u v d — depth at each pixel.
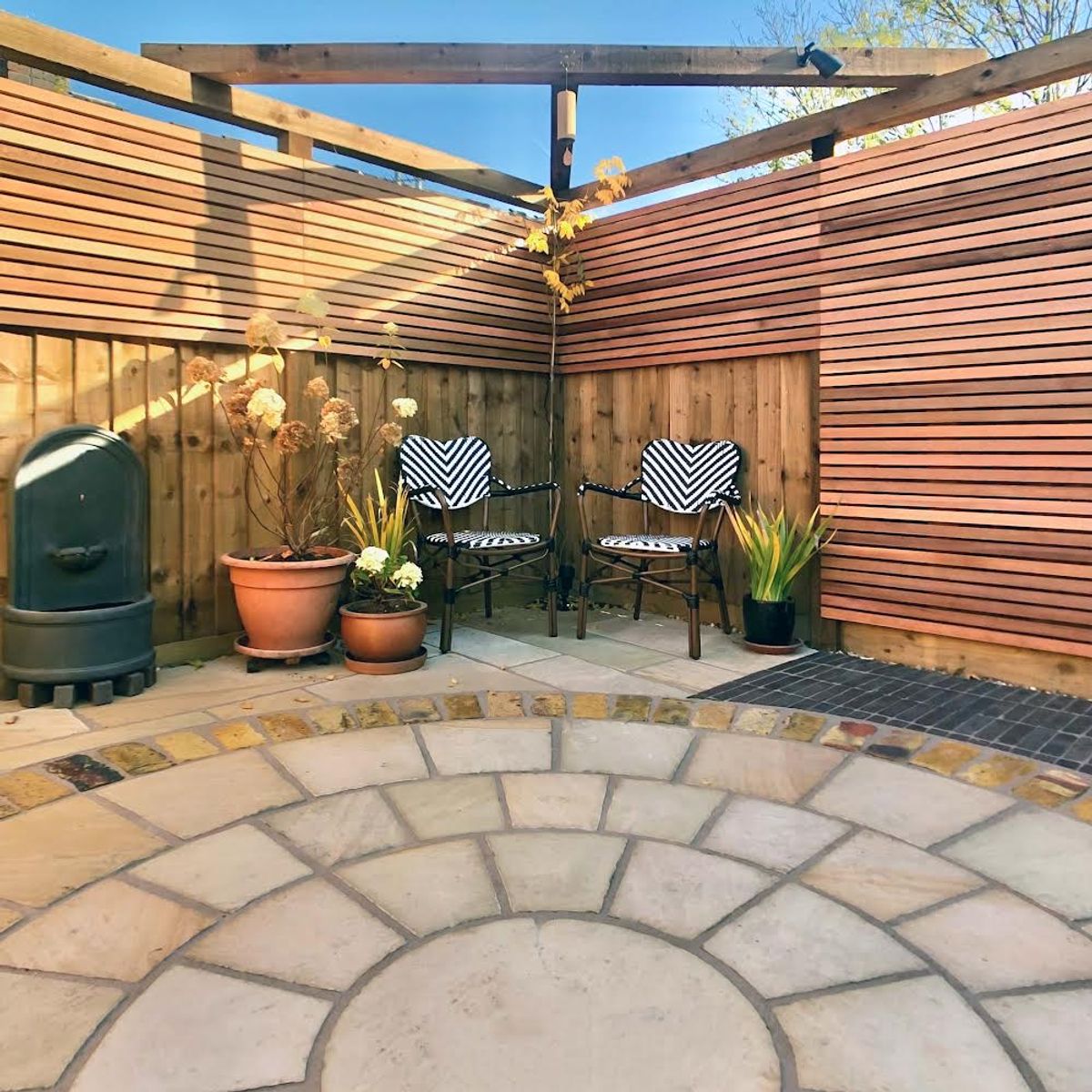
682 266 4.05
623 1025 1.29
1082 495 2.89
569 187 4.54
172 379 3.23
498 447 4.47
